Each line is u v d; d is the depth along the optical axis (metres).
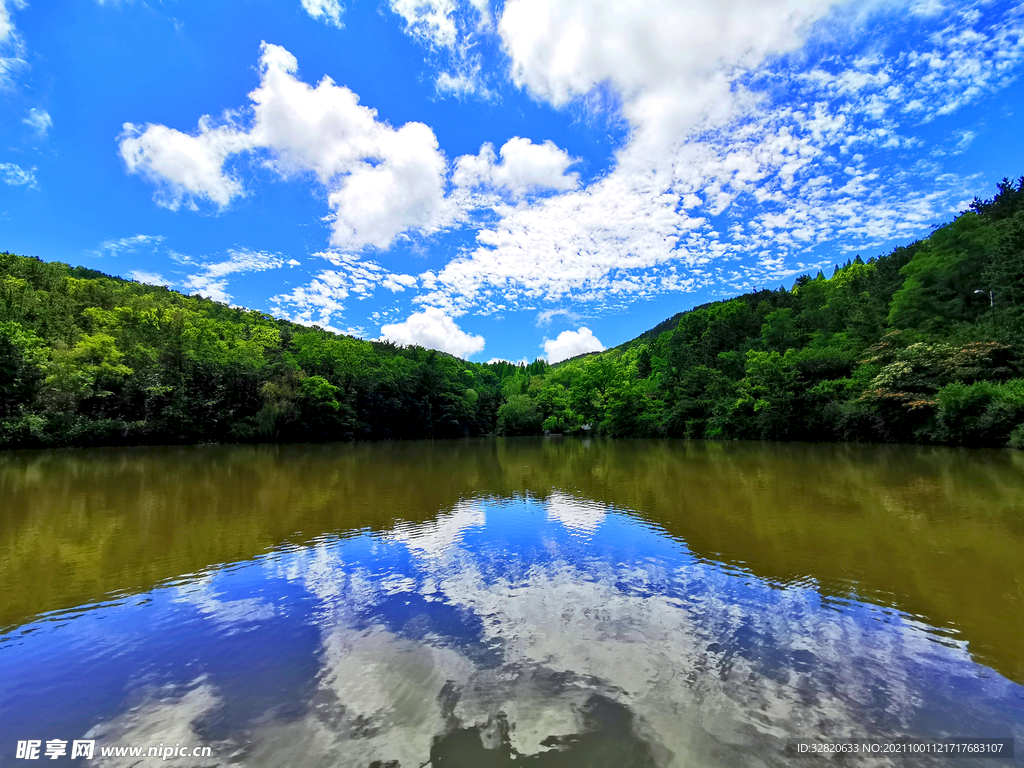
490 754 3.39
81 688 4.41
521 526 10.47
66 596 6.62
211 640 5.31
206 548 8.87
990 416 24.19
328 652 5.01
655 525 10.41
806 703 4.03
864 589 6.61
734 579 7.11
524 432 72.06
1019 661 4.69
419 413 57.28
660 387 56.56
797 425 37.00
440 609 6.10
